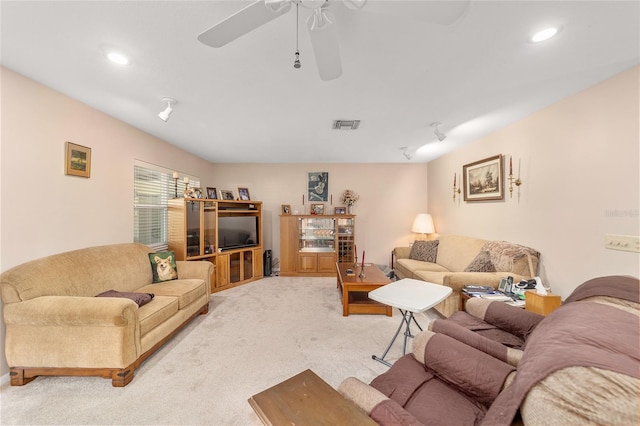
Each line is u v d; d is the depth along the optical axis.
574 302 1.11
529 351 0.82
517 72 1.91
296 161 5.30
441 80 2.03
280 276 5.03
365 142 3.84
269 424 0.82
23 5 1.25
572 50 1.63
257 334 2.61
